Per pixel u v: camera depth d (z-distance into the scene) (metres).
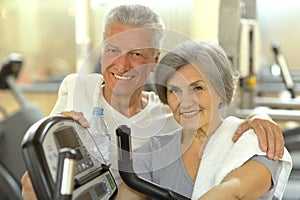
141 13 1.59
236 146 1.51
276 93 5.30
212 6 3.87
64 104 1.67
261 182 1.44
